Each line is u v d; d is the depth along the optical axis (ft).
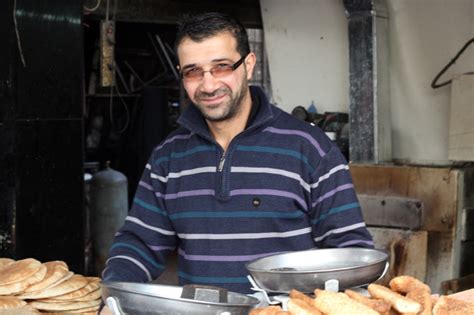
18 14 13.43
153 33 26.07
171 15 20.11
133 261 7.98
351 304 5.46
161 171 8.20
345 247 7.38
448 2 15.15
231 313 5.31
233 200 7.74
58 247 14.74
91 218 21.49
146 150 24.89
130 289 5.83
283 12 17.95
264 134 7.79
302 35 17.75
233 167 7.76
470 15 14.94
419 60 15.62
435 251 14.60
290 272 5.94
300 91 18.03
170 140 8.25
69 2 14.80
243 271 7.72
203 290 5.60
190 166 7.95
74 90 15.10
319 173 7.70
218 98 7.32
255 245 7.72
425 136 15.75
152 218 8.23
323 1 17.22
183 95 24.64
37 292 7.41
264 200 7.68
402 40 15.74
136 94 25.59
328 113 17.06
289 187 7.70
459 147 14.33
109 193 21.35
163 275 19.97
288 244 7.75
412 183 14.80
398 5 15.65
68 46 14.88
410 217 14.60
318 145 7.76
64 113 14.82
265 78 26.50
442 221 14.43
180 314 5.30
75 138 15.15
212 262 7.79
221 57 7.18
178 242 8.38
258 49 26.37
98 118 25.81
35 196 14.10
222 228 7.77
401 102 15.97
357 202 7.75
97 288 7.88
